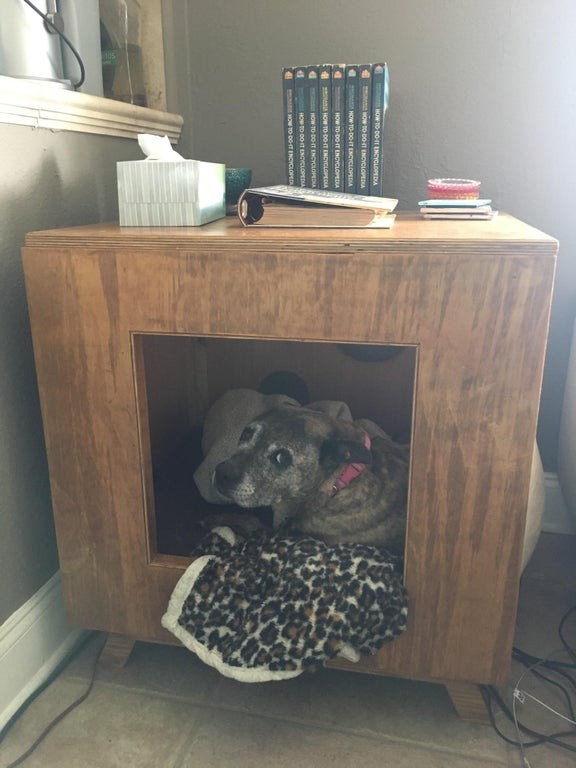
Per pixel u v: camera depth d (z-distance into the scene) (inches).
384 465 39.4
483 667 35.1
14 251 36.5
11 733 36.0
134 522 36.5
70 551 38.0
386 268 29.9
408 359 53.9
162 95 52.0
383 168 52.1
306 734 36.1
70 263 32.8
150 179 36.2
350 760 34.5
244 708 37.9
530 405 30.5
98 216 45.0
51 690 39.1
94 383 34.5
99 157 44.6
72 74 41.8
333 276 30.5
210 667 41.1
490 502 32.2
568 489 50.1
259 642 33.3
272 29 52.7
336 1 51.0
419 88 51.3
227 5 53.0
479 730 36.4
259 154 56.0
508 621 34.0
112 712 37.6
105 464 35.8
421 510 32.9
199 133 56.6
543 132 50.3
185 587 35.9
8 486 37.2
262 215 36.4
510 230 33.9
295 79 46.1
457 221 40.8
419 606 34.6
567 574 51.0
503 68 49.6
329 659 33.7
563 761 34.4
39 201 38.4
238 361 57.2
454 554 33.3
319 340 31.7
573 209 51.3
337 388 56.1
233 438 47.3
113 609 38.6
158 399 52.5
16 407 37.7
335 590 33.5
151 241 31.8
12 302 36.7
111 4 48.8
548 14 47.9
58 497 37.1
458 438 31.5
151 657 42.0
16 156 36.0
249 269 31.1
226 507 46.7
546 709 37.9
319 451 37.3
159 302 32.5
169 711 37.7
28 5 36.2
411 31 50.4
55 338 34.2
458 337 30.1
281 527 38.9
